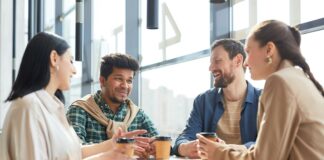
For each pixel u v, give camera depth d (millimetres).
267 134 1489
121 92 2703
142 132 2230
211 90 2574
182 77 3732
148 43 4430
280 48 1642
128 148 1885
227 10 3279
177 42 3846
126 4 4676
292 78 1538
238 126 2393
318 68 2436
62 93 1927
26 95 1725
